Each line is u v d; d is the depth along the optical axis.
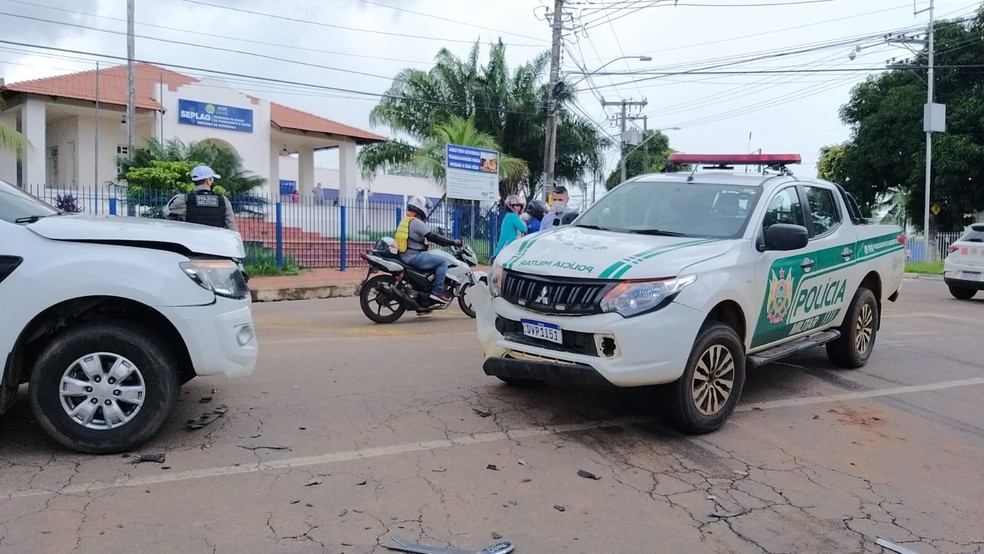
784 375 6.93
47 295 4.04
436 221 18.73
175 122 23.94
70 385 4.19
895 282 7.75
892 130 28.83
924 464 4.64
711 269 4.88
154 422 4.29
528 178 33.41
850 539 3.57
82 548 3.19
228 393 5.65
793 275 5.77
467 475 4.16
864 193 31.27
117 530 3.36
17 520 3.43
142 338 4.25
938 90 28.42
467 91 32.19
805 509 3.89
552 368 4.74
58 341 4.15
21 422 4.80
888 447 4.94
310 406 5.37
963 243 14.43
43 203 5.03
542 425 5.11
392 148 31.94
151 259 4.28
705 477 4.28
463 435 4.84
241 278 4.69
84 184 24.42
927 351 8.37
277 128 26.56
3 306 4.01
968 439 5.18
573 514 3.72
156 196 15.41
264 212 17.31
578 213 6.94
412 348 7.67
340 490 3.89
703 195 5.88
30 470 4.02
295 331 8.77
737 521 3.71
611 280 4.59
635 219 5.90
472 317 10.16
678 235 5.44
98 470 4.05
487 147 26.86
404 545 3.31
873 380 6.82
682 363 4.64
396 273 9.48
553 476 4.20
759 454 4.70
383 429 4.91
